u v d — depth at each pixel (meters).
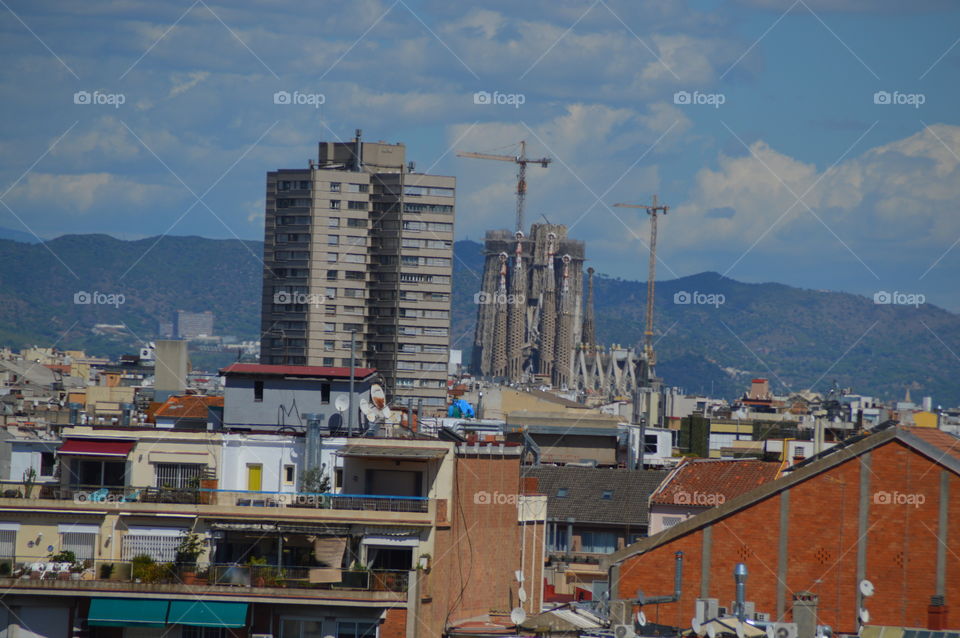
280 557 149.50
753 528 144.38
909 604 141.50
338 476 162.50
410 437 174.75
